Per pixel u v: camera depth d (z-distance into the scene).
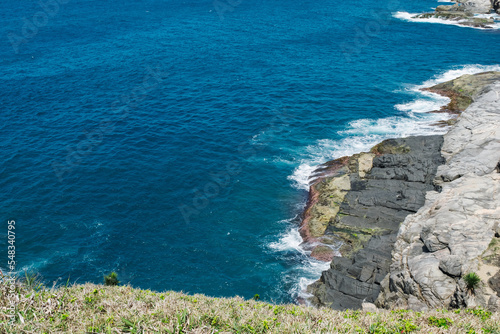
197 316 12.34
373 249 33.56
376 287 30.48
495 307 23.00
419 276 27.41
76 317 12.24
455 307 25.02
